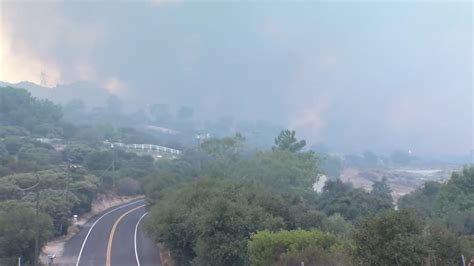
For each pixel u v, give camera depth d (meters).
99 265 42.50
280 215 33.94
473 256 16.14
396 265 15.03
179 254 38.75
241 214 31.45
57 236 56.56
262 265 25.02
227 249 30.28
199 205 39.28
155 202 62.00
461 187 55.88
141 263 43.53
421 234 15.73
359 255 15.70
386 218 15.59
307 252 22.73
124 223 67.44
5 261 39.47
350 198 59.78
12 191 61.81
